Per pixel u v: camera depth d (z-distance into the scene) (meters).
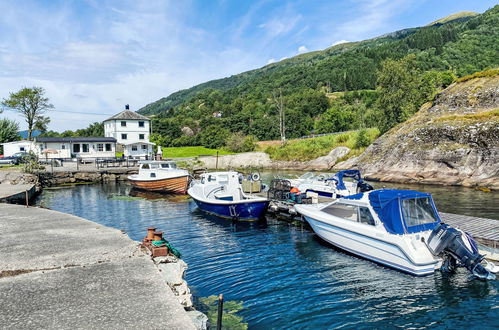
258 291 9.64
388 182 33.56
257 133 83.88
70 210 22.59
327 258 12.41
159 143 73.00
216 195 21.75
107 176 41.34
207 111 128.00
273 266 11.63
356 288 9.82
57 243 9.31
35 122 71.12
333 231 13.27
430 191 26.56
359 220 12.41
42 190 33.62
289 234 15.95
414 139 35.66
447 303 8.85
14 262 7.67
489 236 11.87
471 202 21.41
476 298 9.07
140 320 5.08
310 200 17.86
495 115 31.94
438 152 32.38
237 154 61.34
